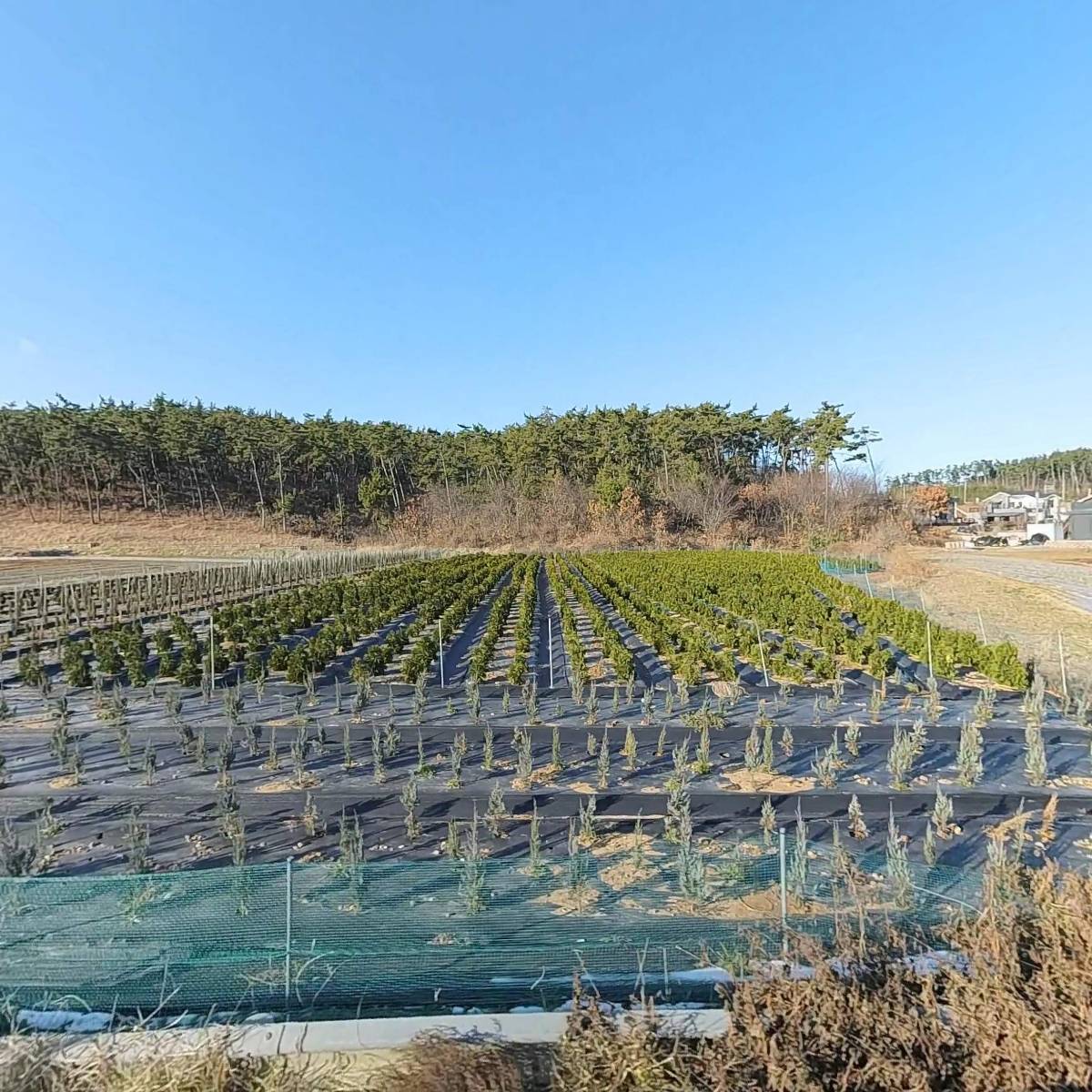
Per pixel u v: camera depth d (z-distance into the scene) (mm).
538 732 12938
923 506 68375
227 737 12203
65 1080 4172
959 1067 3758
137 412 69812
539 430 73438
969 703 14672
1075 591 27641
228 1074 4207
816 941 4656
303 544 61406
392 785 10336
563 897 7145
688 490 63594
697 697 15195
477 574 37312
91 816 9305
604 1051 4004
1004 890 5027
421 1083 4133
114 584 24594
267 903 6824
